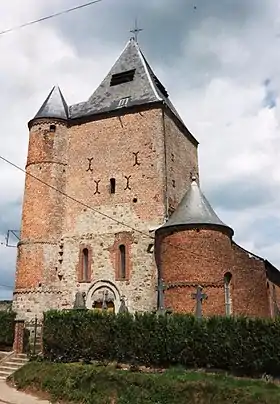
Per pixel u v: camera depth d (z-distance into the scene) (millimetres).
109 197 30156
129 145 30766
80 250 29719
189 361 17969
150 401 14758
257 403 13391
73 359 20594
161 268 26047
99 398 15711
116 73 34438
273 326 16656
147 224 28578
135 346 19203
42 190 30312
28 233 29469
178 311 24109
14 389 18531
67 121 32875
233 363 17062
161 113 30688
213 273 24750
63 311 22031
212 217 26406
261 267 32312
